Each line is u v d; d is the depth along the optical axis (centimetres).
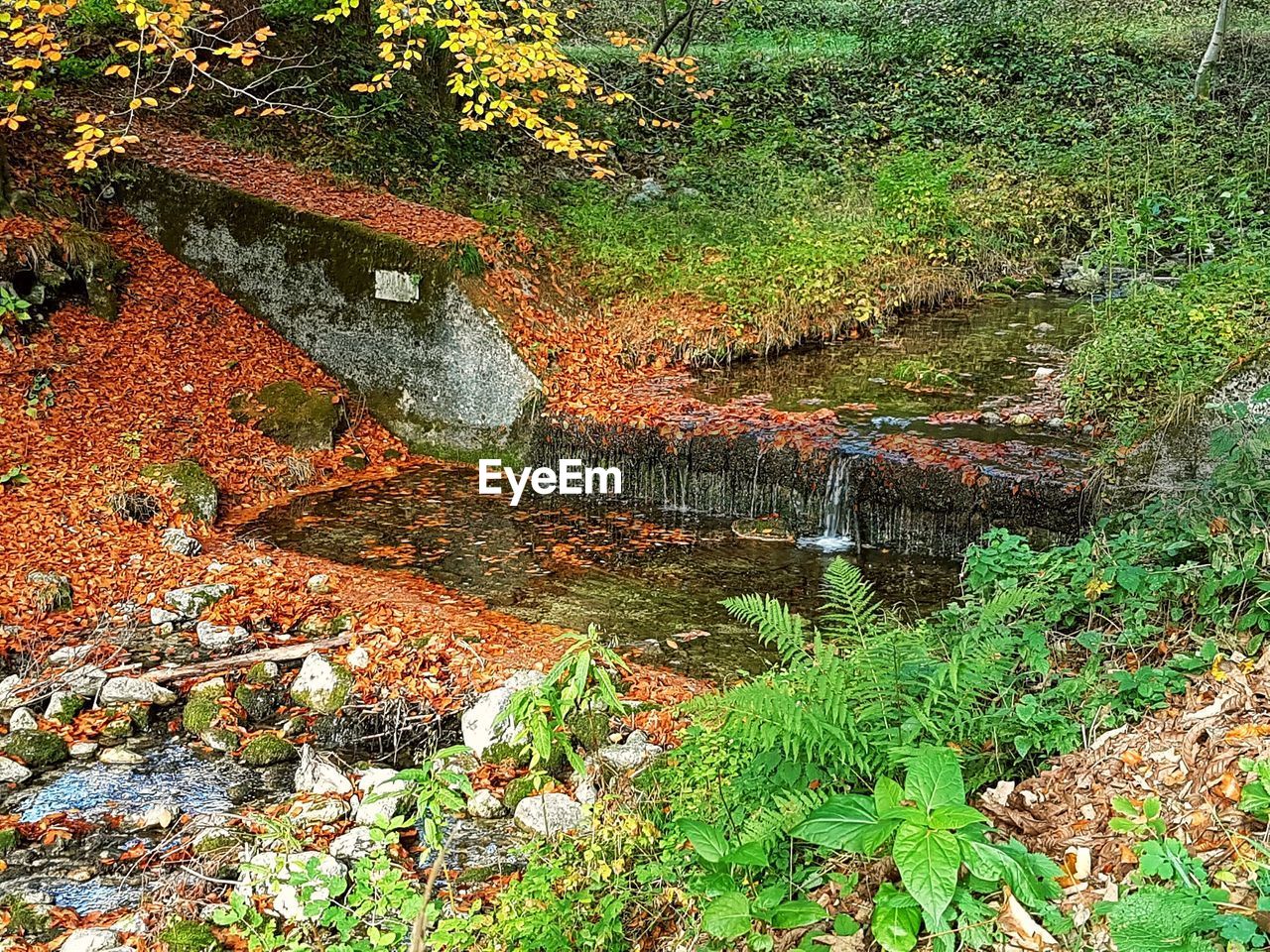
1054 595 532
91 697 614
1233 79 1895
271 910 432
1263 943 264
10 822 501
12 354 980
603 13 1969
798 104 1833
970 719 409
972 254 1414
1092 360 969
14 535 793
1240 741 348
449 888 428
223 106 1379
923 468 822
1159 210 1403
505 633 696
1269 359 680
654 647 685
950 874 279
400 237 1099
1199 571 484
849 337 1235
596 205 1353
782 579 792
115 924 426
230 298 1199
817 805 359
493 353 1047
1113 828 326
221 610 725
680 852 401
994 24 2098
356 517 928
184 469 904
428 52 1474
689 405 1002
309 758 548
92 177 1187
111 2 1388
